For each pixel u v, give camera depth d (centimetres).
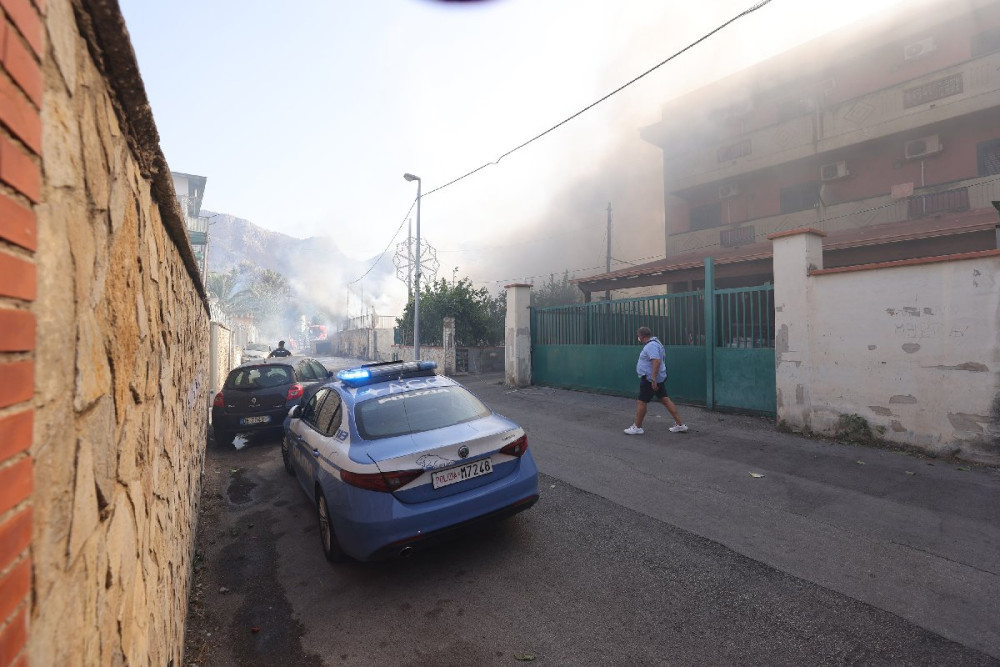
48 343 85
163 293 216
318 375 890
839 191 1780
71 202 96
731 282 1530
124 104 129
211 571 373
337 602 324
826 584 311
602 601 307
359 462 334
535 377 1335
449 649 271
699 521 414
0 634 65
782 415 696
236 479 605
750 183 2038
